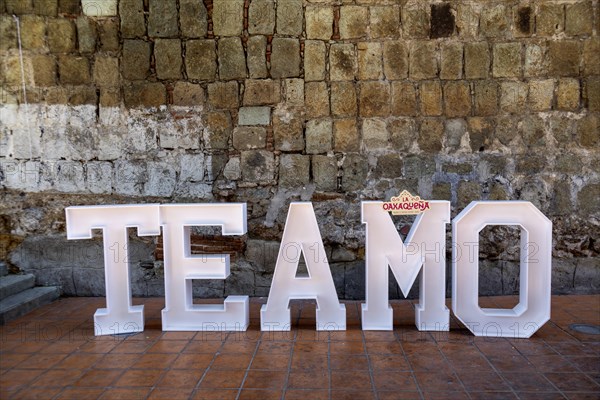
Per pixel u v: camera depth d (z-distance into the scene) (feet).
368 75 16.37
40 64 16.70
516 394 9.53
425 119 16.40
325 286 13.37
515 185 16.40
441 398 9.39
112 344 12.48
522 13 16.06
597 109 16.14
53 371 10.82
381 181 16.57
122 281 13.33
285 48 16.39
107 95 16.74
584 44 16.05
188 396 9.56
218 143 16.72
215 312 13.46
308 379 10.27
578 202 16.40
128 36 16.52
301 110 16.55
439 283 13.20
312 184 16.69
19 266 17.26
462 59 16.22
